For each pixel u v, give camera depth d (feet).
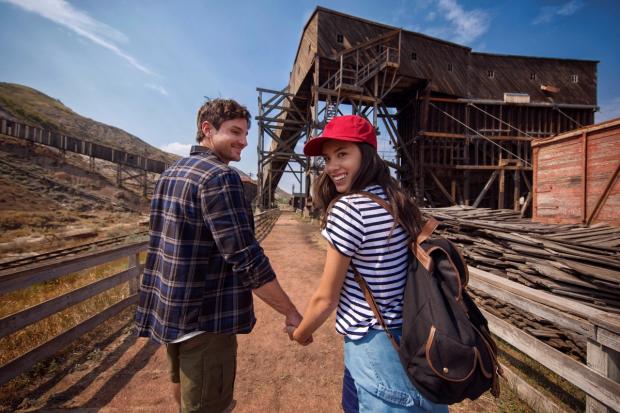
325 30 64.49
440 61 70.85
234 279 4.74
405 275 3.60
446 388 3.04
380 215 3.49
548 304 7.14
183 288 4.29
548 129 72.02
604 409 5.83
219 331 4.49
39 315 8.23
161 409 7.76
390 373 3.39
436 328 3.06
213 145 5.02
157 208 4.79
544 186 20.99
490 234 14.23
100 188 116.16
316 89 62.39
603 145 16.72
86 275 20.77
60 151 132.67
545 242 11.75
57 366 9.41
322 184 4.45
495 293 9.03
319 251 33.60
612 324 5.56
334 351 11.50
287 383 9.41
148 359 10.07
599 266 9.64
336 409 8.24
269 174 106.22
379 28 68.18
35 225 58.18
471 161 71.97
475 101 70.38
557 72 74.95
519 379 8.29
